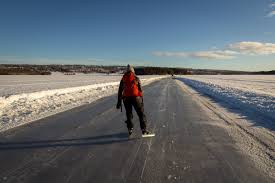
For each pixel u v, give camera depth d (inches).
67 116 315.9
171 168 143.6
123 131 236.4
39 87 839.7
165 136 217.9
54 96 545.0
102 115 325.7
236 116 322.7
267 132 232.8
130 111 218.5
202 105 437.7
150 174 134.9
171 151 175.2
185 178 130.0
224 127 255.1
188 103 465.1
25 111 352.2
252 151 175.3
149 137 213.9
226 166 146.9
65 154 168.9
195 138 211.2
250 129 245.4
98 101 486.0
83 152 173.2
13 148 181.6
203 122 281.9
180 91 781.3
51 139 206.2
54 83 1153.4
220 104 454.0
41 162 153.5
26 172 137.8
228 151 175.3
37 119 292.5
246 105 426.0
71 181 126.3
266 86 1111.0
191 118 307.6
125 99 215.8
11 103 421.4
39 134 221.9
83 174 135.0
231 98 543.2
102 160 156.9
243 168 143.9
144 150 177.6
